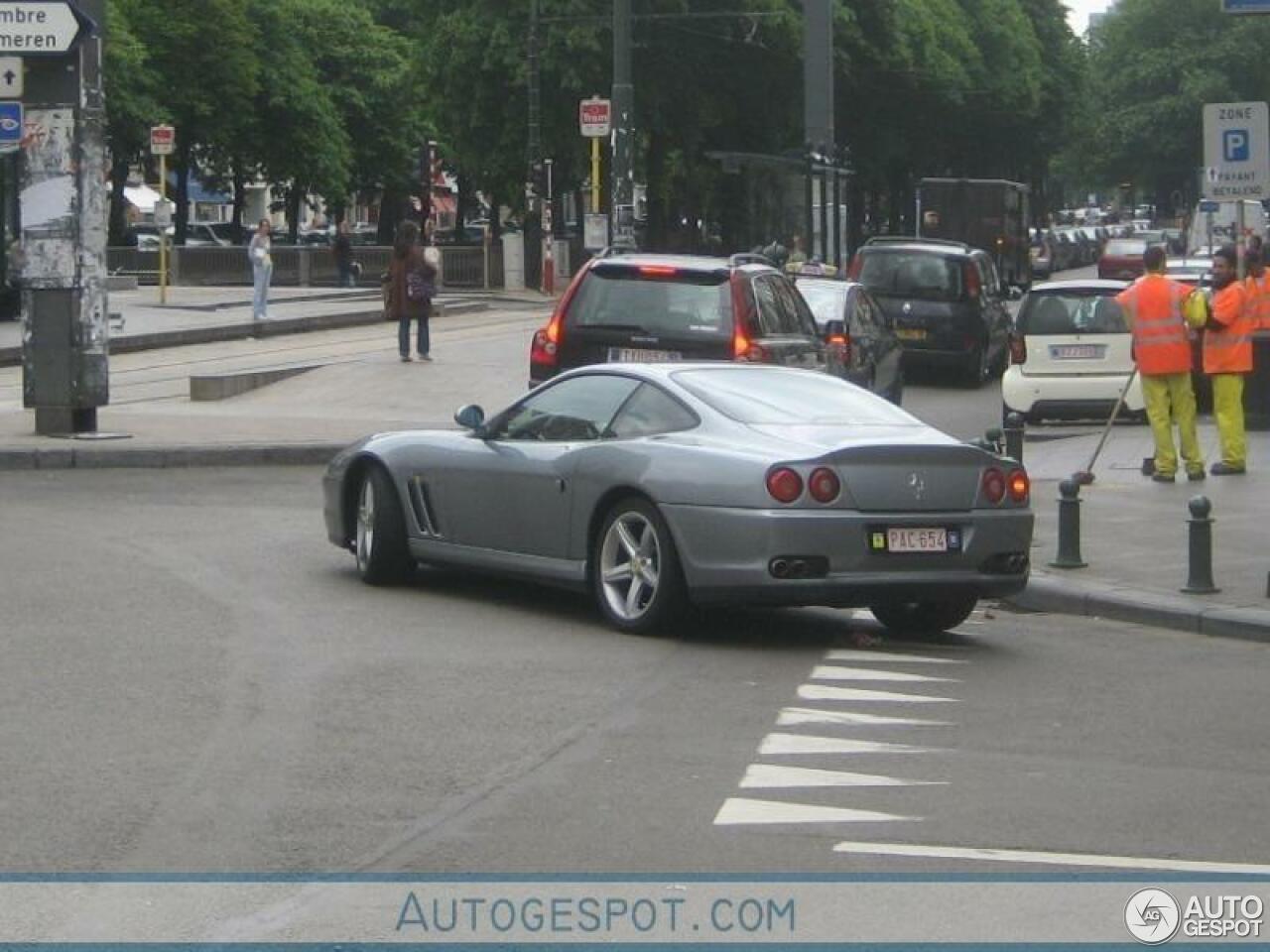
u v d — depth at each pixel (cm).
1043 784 988
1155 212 15112
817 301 2741
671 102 6950
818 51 5594
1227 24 11900
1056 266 11375
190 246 6919
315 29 9319
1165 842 883
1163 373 2209
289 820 892
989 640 1447
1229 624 1462
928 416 3266
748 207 5644
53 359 2402
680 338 2020
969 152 10806
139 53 7694
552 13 6644
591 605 1500
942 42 9256
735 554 1307
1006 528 1372
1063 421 3095
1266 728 1140
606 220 4969
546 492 1426
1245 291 2266
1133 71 11988
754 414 1388
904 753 1052
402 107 9525
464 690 1176
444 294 6419
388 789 948
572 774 985
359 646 1309
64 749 1015
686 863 838
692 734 1080
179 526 1847
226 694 1148
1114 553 1739
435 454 1514
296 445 2389
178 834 868
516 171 6888
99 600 1452
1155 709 1190
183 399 3066
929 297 3725
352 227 13212
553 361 2064
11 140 2356
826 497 1307
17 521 1862
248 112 8500
